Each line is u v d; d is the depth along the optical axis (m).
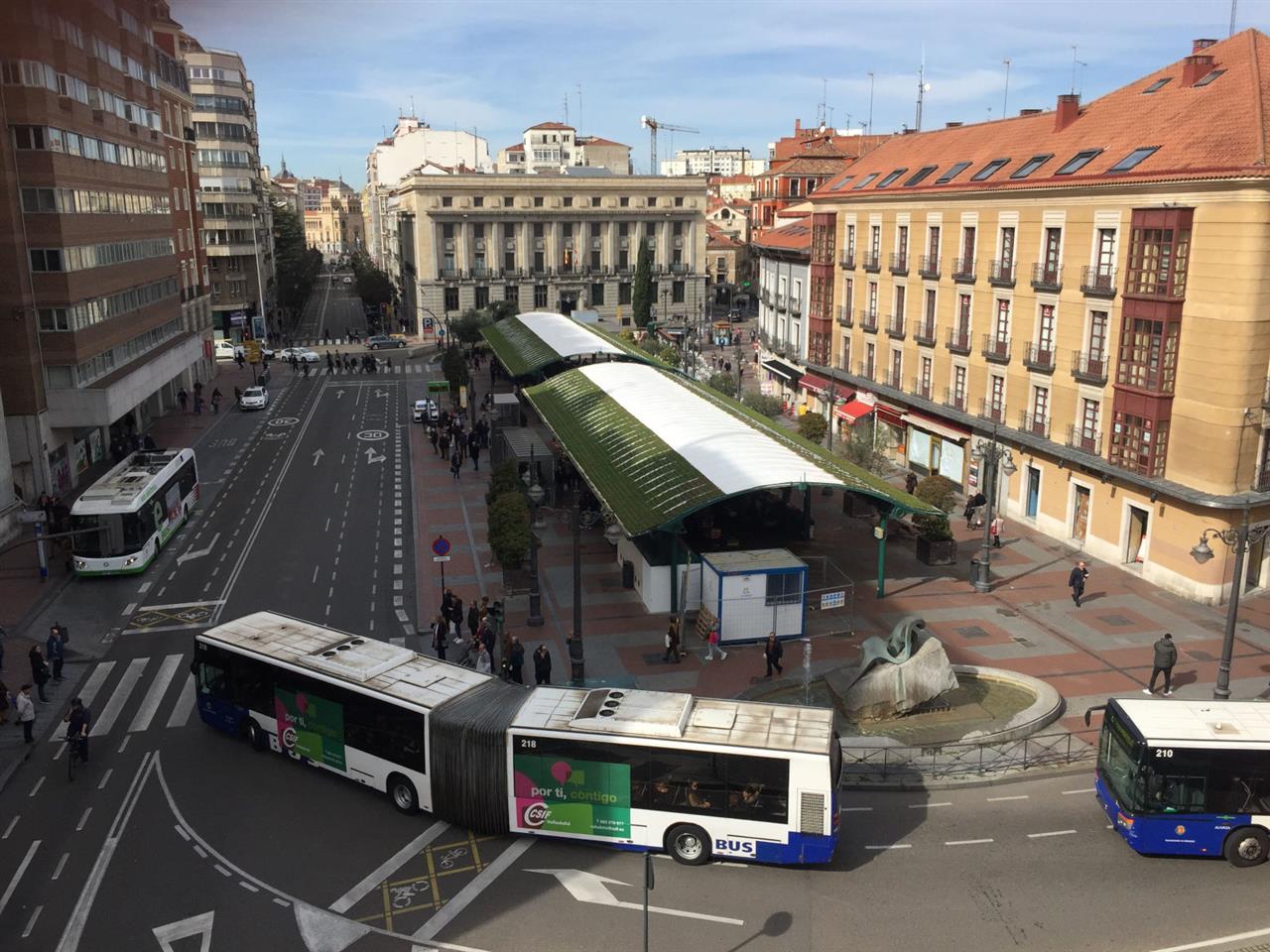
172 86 70.75
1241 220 29.16
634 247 112.50
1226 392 30.11
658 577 31.41
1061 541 38.19
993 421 41.09
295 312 132.38
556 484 44.78
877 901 17.05
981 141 46.88
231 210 101.69
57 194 43.56
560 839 19.12
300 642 23.20
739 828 17.91
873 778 21.25
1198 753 17.81
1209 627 29.80
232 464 53.03
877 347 52.06
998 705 24.89
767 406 55.19
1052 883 17.59
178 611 31.92
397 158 163.62
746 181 169.25
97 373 48.75
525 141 163.25
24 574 35.47
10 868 18.31
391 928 16.45
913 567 35.56
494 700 20.02
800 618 29.25
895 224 49.38
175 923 16.61
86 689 26.31
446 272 106.25
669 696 19.67
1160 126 34.91
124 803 20.64
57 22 44.38
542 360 61.19
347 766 20.95
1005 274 40.53
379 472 51.22
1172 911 16.69
